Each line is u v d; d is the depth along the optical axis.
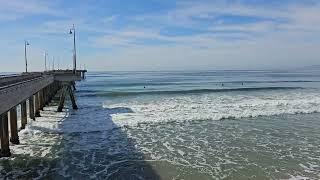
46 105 35.03
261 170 14.56
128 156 16.53
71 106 34.00
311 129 22.98
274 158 16.23
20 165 15.04
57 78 31.48
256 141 19.50
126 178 13.66
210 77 125.69
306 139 20.00
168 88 63.25
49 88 38.47
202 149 17.77
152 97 43.88
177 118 26.11
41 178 13.59
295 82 83.69
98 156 16.52
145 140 19.69
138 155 16.69
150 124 24.45
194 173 14.20
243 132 21.94
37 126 22.77
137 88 63.81
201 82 87.12
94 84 79.00
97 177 13.77
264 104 34.94
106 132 21.75
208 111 29.91
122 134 21.25
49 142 19.05
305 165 15.21
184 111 29.86
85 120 25.61
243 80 98.25
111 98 42.88
